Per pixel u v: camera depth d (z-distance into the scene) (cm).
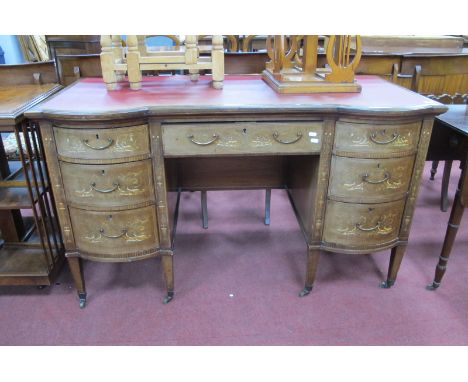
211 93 155
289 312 165
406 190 152
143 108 131
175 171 198
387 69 229
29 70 196
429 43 335
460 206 157
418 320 160
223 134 138
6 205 156
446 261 170
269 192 222
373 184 146
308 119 138
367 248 159
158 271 191
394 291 176
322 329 156
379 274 188
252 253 204
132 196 144
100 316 163
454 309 166
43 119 131
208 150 140
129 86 167
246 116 136
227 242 214
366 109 131
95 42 389
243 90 161
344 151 141
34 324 158
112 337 153
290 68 186
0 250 180
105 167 137
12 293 175
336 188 149
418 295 174
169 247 158
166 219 153
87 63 216
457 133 152
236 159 205
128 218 148
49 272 167
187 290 178
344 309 166
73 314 164
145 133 136
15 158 205
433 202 255
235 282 183
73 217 149
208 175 208
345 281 183
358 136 138
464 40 358
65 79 221
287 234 221
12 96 167
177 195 202
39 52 451
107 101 141
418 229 224
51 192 173
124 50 205
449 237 164
